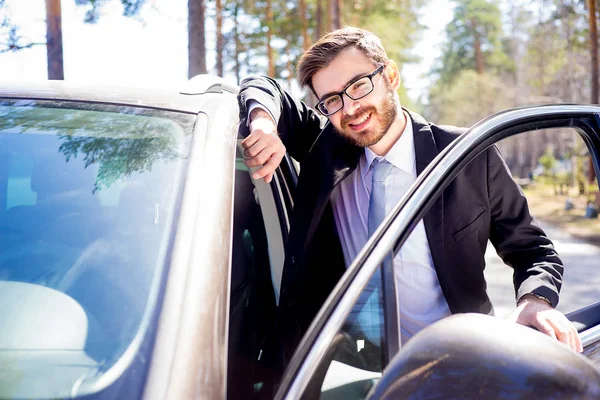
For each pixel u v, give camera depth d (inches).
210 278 46.4
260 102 82.4
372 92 77.2
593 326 84.8
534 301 70.1
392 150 79.5
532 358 38.4
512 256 78.6
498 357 38.6
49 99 68.0
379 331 48.9
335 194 81.8
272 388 70.3
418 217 53.2
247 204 82.2
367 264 48.4
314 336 45.4
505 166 76.5
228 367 64.3
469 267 74.1
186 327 42.8
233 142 61.3
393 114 78.5
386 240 50.3
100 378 41.5
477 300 76.1
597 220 609.9
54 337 44.8
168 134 61.1
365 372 48.6
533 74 1939.0
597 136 82.3
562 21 1328.7
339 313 45.8
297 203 80.4
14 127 63.4
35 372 42.5
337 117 78.8
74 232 52.7
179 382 39.9
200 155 57.6
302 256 77.6
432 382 38.7
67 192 56.4
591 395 37.7
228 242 50.3
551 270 73.8
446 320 42.0
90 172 58.0
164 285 45.9
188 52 390.6
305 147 95.3
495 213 77.2
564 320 66.6
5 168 59.4
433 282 70.4
